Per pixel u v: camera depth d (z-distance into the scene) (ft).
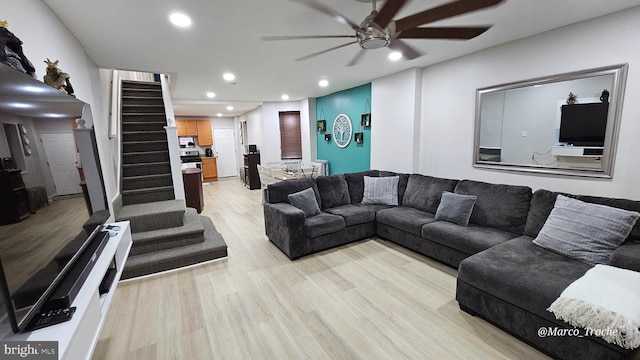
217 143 32.50
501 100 10.37
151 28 7.73
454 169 12.40
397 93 14.29
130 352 6.12
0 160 3.22
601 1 6.90
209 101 21.47
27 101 3.94
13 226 3.36
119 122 14.57
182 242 10.72
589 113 8.30
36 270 3.75
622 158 7.83
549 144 9.26
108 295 5.50
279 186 12.28
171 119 13.79
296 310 7.48
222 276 9.39
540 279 5.93
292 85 16.53
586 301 4.99
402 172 14.61
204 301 7.98
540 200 8.42
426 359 5.75
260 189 25.48
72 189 5.16
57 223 4.49
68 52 7.70
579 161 8.64
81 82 8.83
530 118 9.64
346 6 6.79
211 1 6.34
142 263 9.37
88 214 5.78
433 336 6.40
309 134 22.59
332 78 14.97
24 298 3.43
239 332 6.69
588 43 8.13
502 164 10.60
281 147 24.54
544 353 5.78
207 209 18.60
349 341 6.32
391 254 10.83
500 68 10.25
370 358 5.82
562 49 8.66
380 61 11.80
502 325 6.35
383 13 5.45
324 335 6.52
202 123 30.86
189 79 14.15
